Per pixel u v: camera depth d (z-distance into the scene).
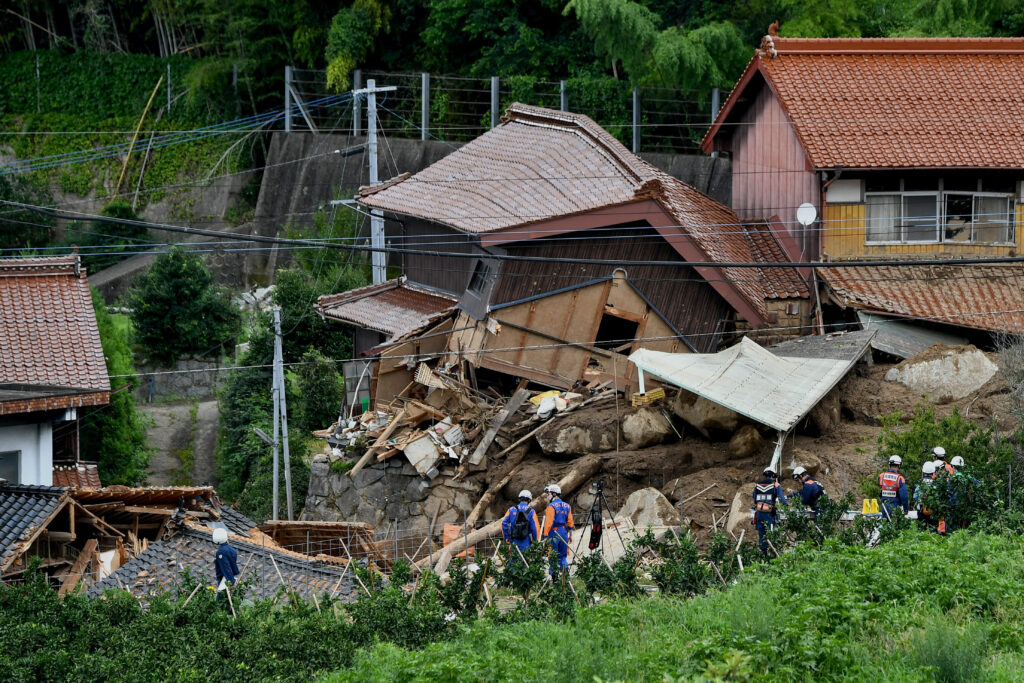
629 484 66.62
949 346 70.25
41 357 75.69
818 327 77.12
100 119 139.00
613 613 43.12
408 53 132.50
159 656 42.78
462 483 70.25
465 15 127.69
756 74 84.62
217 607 46.94
